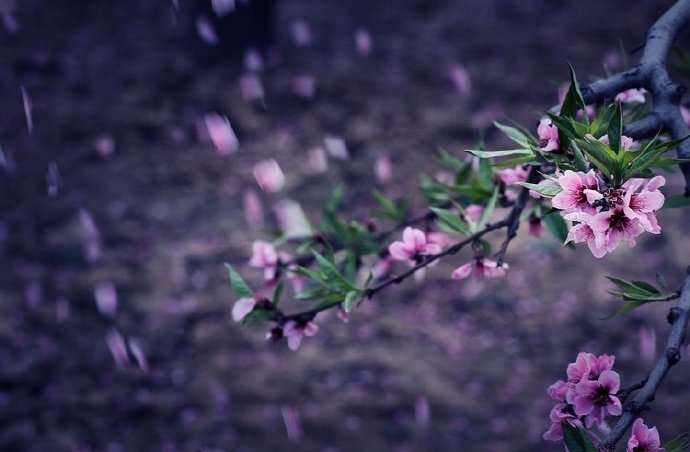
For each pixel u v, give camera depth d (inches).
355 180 337.1
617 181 48.2
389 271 86.7
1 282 275.4
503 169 75.0
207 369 239.5
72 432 213.3
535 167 61.4
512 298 272.7
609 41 426.3
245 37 406.3
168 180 338.6
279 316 69.0
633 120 68.4
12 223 309.4
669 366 48.0
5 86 391.5
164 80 397.1
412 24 457.1
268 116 376.5
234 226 310.5
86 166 345.7
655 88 58.1
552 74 402.3
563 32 436.8
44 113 374.3
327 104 382.6
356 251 86.4
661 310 264.4
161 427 217.0
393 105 381.1
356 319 263.7
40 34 435.8
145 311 263.3
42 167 343.3
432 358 245.9
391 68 410.0
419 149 356.2
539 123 56.7
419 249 72.2
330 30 450.3
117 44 428.8
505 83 395.5
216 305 267.1
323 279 68.9
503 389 231.0
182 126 368.5
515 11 459.8
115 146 356.8
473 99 385.4
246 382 234.7
